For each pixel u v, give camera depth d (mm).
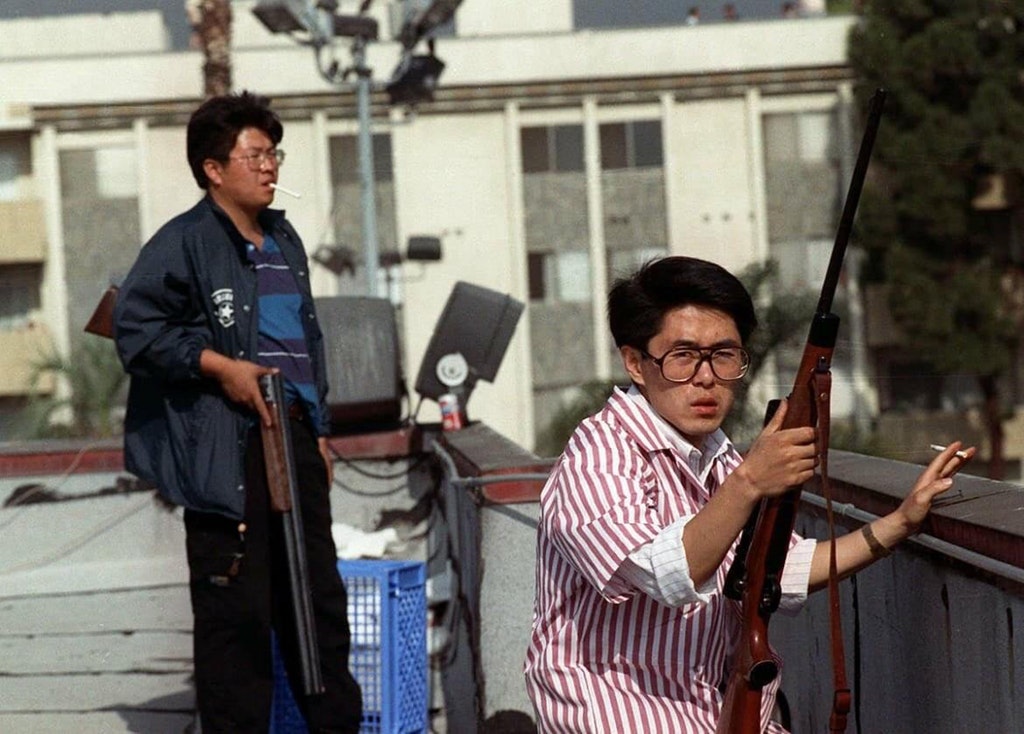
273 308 4781
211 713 4629
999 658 2855
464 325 7867
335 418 7551
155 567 8078
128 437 4742
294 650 4785
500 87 38438
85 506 8047
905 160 36438
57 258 38375
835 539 3326
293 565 4512
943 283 37031
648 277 3160
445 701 6008
